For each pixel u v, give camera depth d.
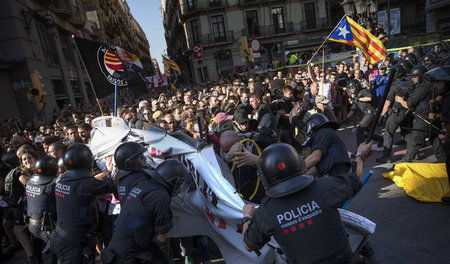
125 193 2.43
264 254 2.48
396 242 3.25
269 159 1.69
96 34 36.19
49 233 3.20
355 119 8.63
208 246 3.19
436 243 3.10
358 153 2.32
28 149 3.91
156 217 2.30
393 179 4.65
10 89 16.48
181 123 5.79
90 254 2.86
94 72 4.66
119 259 2.35
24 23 16.94
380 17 28.23
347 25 7.16
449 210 3.66
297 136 5.13
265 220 1.71
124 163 2.44
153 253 2.45
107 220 3.40
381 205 4.09
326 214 1.64
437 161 5.12
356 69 9.69
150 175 2.38
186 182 2.61
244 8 35.41
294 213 1.65
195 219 2.97
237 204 2.55
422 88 4.74
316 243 1.61
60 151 3.95
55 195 2.97
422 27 35.22
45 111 17.50
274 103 6.34
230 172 3.06
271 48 36.97
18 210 3.89
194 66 36.38
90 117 7.13
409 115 5.07
